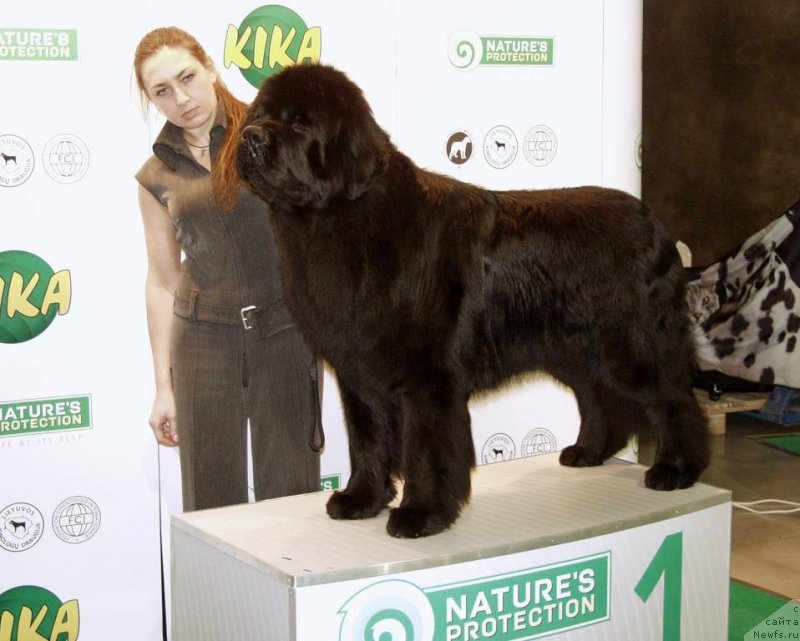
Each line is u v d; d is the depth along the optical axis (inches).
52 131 122.6
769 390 305.0
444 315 105.5
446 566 96.3
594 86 156.3
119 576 132.0
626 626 110.7
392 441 114.0
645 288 120.3
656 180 368.8
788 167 360.5
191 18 128.5
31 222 122.9
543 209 118.3
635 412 134.6
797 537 193.8
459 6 145.2
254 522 111.0
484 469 136.1
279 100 100.6
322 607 90.7
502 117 150.5
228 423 136.2
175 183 129.4
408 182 107.0
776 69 355.9
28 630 127.7
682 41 361.7
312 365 132.4
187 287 131.7
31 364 124.6
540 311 116.3
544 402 159.2
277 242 108.7
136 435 131.0
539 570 102.5
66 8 121.5
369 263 102.9
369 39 139.9
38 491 126.5
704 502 117.8
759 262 291.6
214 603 105.9
